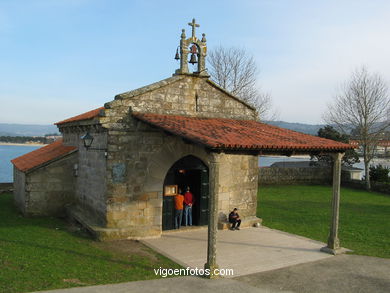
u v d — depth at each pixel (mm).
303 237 12703
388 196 25984
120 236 11430
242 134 10312
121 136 11516
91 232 11672
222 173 13555
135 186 11758
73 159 15172
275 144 9320
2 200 19047
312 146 9945
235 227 13625
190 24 12867
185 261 9570
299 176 31703
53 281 7496
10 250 9500
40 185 14672
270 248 11133
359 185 29734
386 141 29906
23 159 17984
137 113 11625
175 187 12891
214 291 7523
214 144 8094
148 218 11977
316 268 9336
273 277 8570
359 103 29156
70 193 15188
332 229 10836
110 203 11406
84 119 13000
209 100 13273
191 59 12844
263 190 27203
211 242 8461
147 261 9453
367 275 8883
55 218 14570
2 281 7273
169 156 12273
